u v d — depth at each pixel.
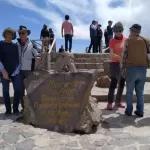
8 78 5.05
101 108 5.85
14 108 5.29
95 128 4.57
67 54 5.03
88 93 4.58
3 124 4.49
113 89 5.68
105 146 3.80
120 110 5.69
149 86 7.73
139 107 5.23
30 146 3.73
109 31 13.73
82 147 3.75
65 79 4.75
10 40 5.08
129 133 4.32
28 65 5.20
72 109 4.54
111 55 5.61
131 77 5.13
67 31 11.93
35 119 4.59
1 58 5.05
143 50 5.08
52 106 4.64
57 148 3.69
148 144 3.88
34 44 5.33
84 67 10.77
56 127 4.43
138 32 5.15
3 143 3.79
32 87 4.87
